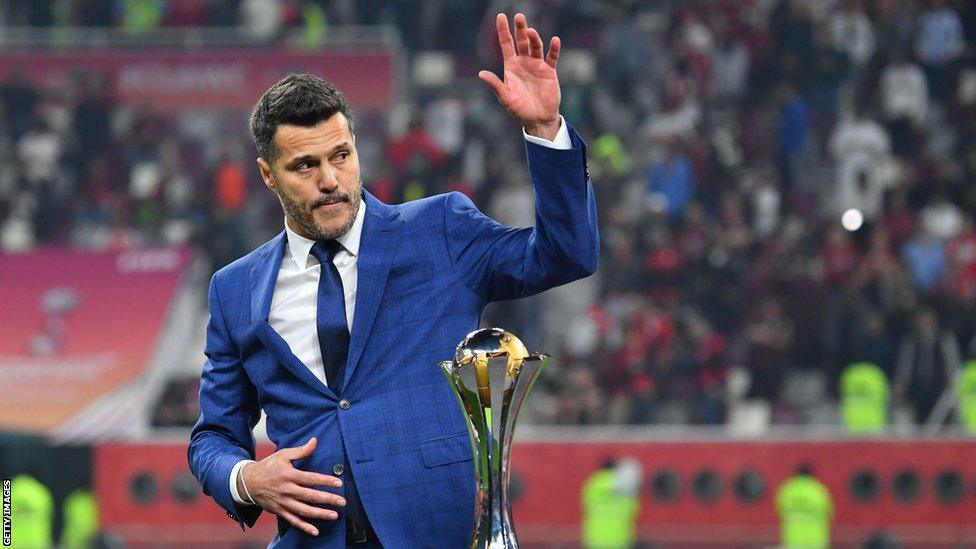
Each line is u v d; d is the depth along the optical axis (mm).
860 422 50906
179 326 54406
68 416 50375
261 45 71250
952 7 70812
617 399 51781
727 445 47031
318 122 11750
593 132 68312
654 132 66125
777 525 46656
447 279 12336
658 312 55406
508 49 11820
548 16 75188
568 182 11789
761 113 68688
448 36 77625
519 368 10758
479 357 10664
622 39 72938
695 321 54250
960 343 54500
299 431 12180
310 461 12047
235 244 62281
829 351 54594
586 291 60656
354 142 12109
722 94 70438
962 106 68938
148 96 70812
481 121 68062
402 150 63406
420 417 12000
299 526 11719
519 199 60844
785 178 65625
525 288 12359
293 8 75062
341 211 11914
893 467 46688
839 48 69000
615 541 45844
